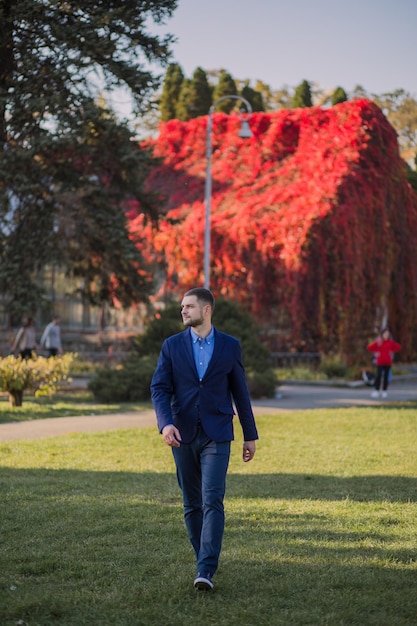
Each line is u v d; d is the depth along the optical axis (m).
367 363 33.47
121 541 7.21
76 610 5.39
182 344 6.08
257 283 34.00
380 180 34.81
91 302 28.33
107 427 16.02
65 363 20.53
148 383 22.22
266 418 17.89
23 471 10.98
